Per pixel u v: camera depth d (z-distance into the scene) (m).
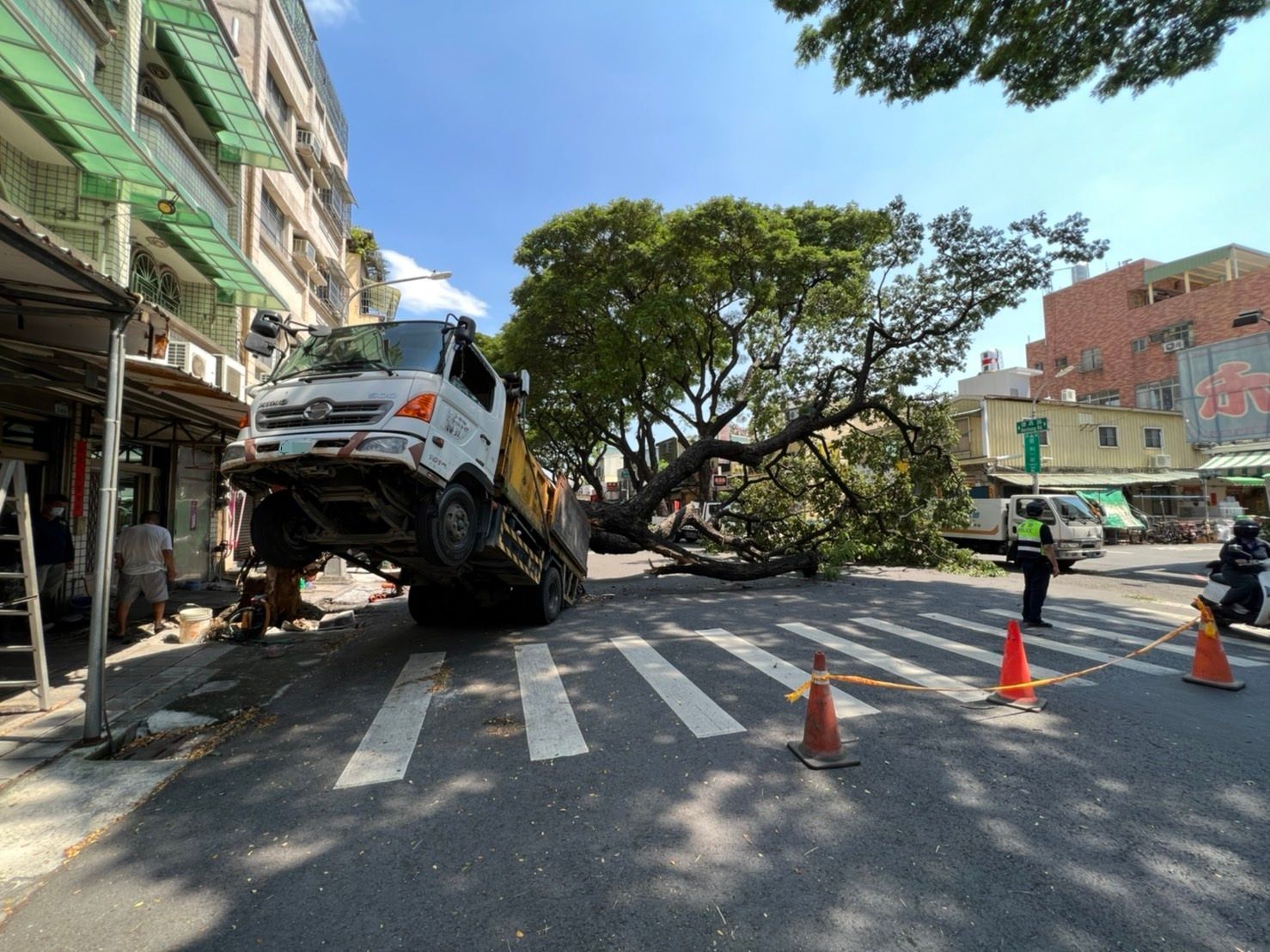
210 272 13.14
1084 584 13.42
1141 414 30.12
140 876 2.97
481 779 3.92
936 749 4.25
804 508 18.08
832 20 8.39
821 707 4.12
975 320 14.52
